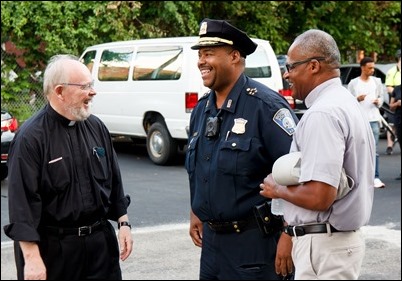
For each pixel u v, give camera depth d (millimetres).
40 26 14992
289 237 3664
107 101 12812
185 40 11555
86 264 3852
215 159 3824
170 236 7230
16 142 3701
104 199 3895
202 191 3891
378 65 15500
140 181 10219
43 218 3750
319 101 3461
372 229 7551
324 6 18031
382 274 6086
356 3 18750
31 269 3594
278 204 3668
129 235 4066
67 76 3711
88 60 13461
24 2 14852
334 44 3539
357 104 3541
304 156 3389
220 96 3924
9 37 15289
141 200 8875
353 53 20094
